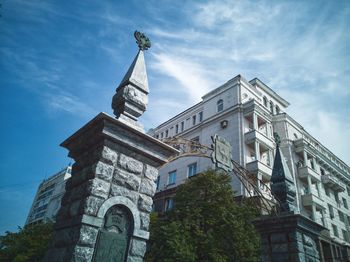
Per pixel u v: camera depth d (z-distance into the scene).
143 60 5.60
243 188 20.00
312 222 6.75
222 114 26.58
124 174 4.27
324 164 30.84
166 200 25.98
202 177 16.64
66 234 3.78
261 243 6.74
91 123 4.36
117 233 3.88
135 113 4.88
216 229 14.80
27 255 20.95
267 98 31.34
